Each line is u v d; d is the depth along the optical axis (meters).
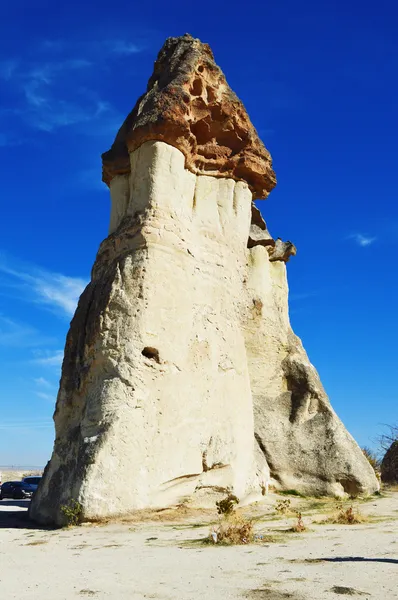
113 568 9.18
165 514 15.85
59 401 18.28
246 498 18.97
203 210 21.02
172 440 16.72
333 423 23.19
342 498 21.52
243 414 20.20
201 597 7.13
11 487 31.17
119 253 18.64
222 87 21.83
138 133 19.30
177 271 18.38
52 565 9.65
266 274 26.17
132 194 19.36
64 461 16.59
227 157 22.19
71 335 18.84
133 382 16.20
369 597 6.91
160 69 22.53
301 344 26.77
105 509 14.53
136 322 16.97
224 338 20.12
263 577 8.19
